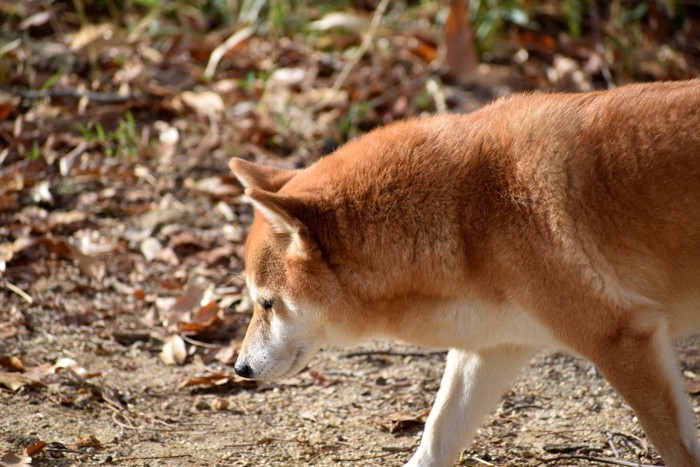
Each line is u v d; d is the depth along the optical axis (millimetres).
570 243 5992
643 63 14586
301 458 7262
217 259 10398
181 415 7926
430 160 6453
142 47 14273
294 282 6703
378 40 14609
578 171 6055
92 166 11711
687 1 16016
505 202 6180
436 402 7082
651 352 5961
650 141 5988
